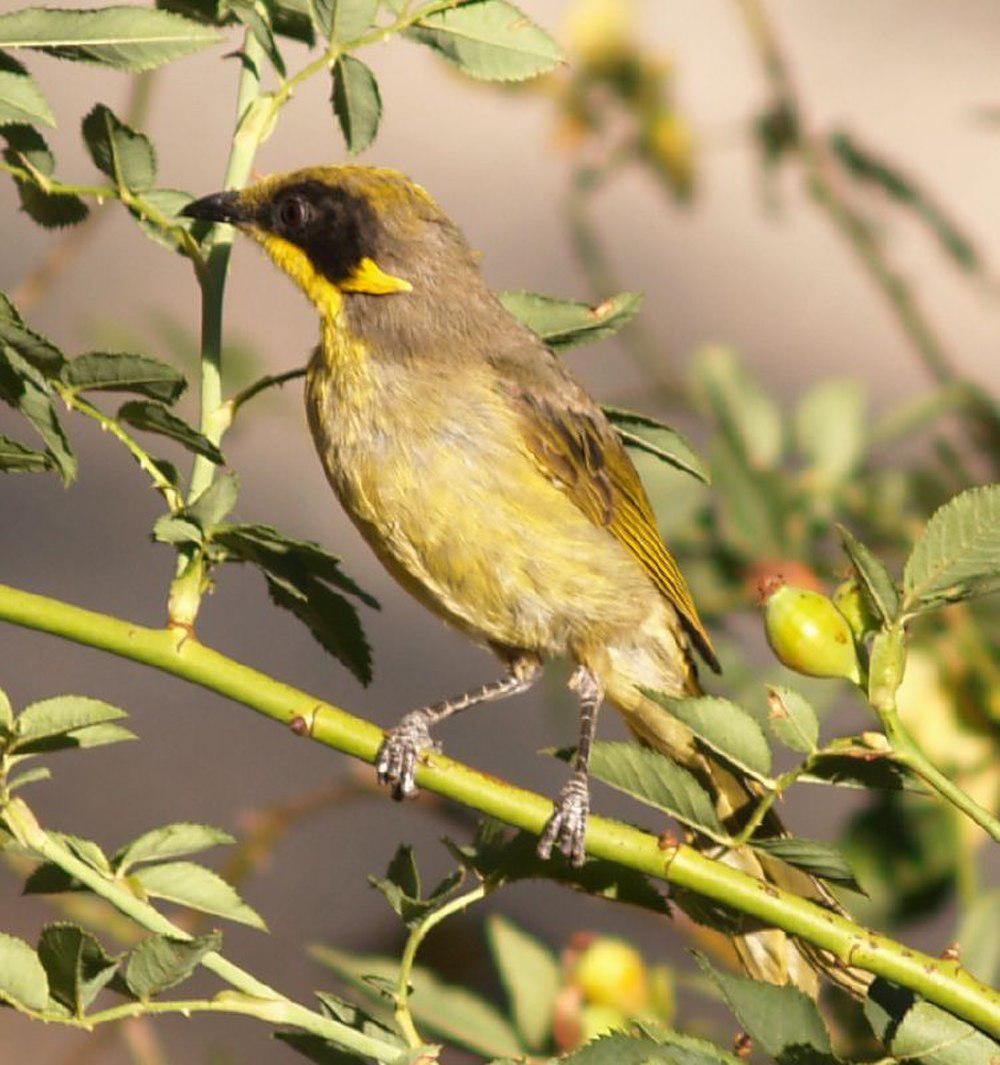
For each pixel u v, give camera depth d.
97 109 7.68
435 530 10.09
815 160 10.71
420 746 9.95
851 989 7.95
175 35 7.46
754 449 9.99
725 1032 7.95
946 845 8.95
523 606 10.17
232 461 20.23
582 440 10.19
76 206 8.00
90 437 22.17
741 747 6.58
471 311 10.34
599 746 6.73
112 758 18.27
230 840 6.72
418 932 6.74
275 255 10.42
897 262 10.70
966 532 6.38
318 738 6.92
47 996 6.22
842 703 9.81
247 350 10.72
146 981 6.27
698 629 9.97
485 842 6.99
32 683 19.45
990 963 8.09
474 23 7.66
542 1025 7.94
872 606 6.62
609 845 6.86
